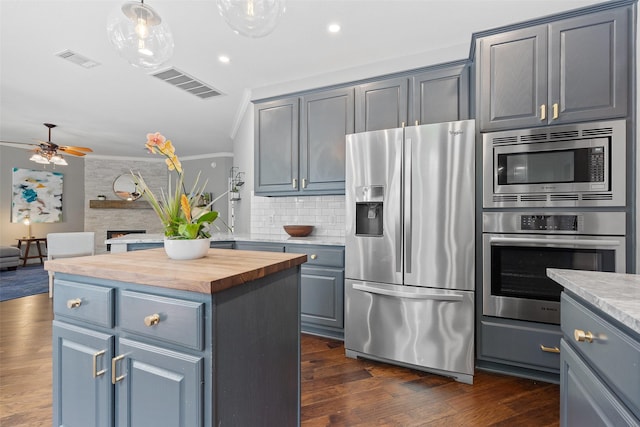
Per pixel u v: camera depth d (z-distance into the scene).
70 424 1.15
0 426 1.54
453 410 1.68
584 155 1.81
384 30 2.40
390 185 2.17
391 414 1.65
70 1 2.09
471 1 2.05
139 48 1.87
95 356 1.06
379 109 2.74
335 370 2.14
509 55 2.01
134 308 1.01
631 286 0.92
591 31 1.83
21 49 2.71
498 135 2.00
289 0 2.05
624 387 0.71
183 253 1.25
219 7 1.49
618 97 1.78
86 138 5.68
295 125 3.12
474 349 2.01
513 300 1.95
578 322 0.95
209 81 3.37
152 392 0.97
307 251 2.71
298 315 1.36
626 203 1.74
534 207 1.92
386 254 2.18
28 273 5.33
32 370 2.09
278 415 1.22
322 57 2.83
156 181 7.68
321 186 2.99
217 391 0.91
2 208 6.02
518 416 1.63
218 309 0.92
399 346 2.13
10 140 5.86
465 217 1.97
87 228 7.05
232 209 5.48
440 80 2.52
